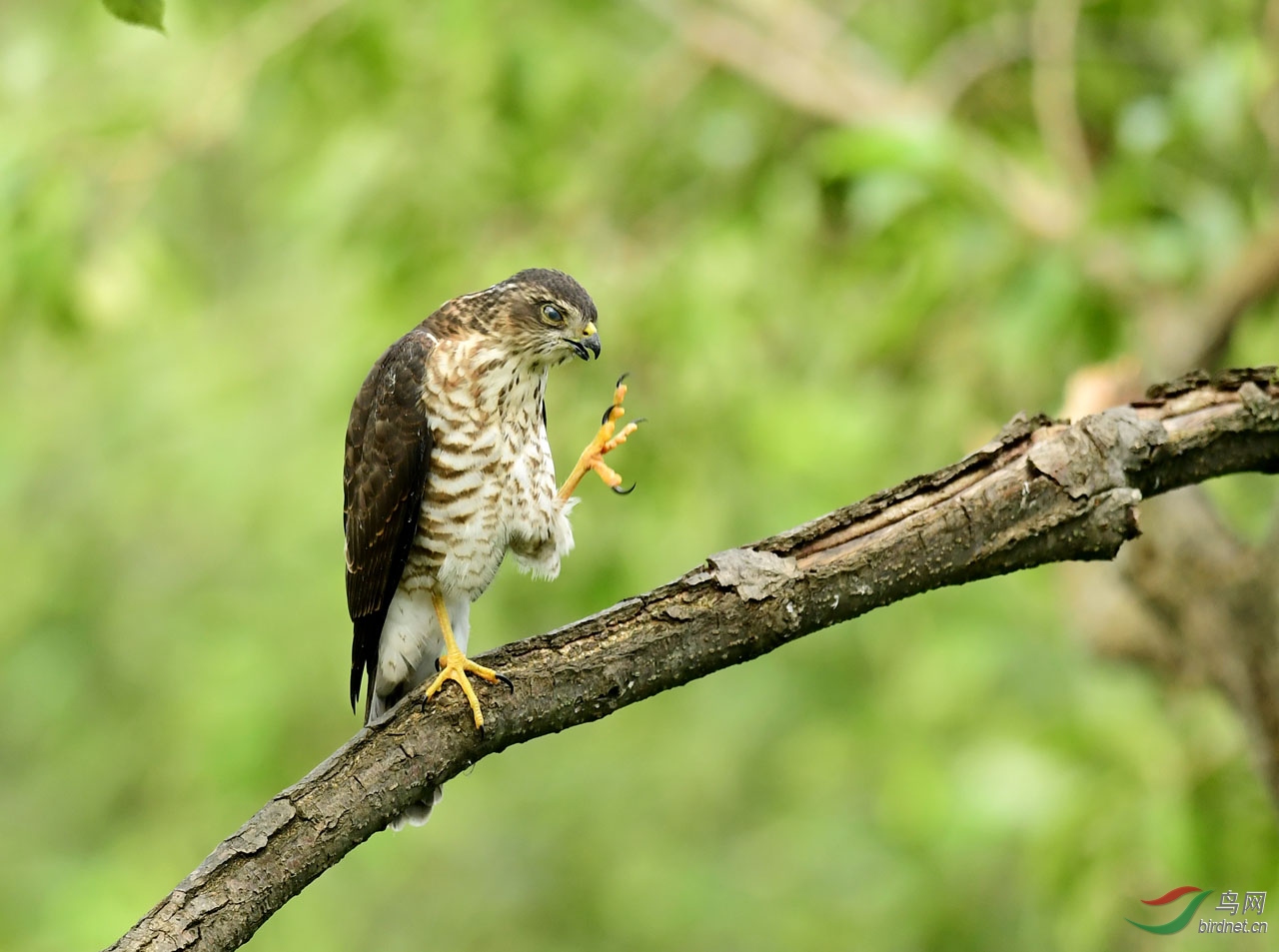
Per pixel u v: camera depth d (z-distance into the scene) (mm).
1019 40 12055
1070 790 9602
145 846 13156
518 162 11750
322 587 13391
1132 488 5410
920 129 9750
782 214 11711
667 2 12328
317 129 12406
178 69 12102
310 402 13016
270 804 5324
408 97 11945
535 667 5512
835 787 13625
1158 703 9609
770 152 11969
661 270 11609
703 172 12305
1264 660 7273
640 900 14023
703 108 12492
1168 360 9203
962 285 10477
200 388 13641
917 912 12117
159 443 13852
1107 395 8375
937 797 11297
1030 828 9836
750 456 11930
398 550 7090
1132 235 9828
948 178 9773
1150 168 9766
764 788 14297
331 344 12719
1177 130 9570
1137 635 8734
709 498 12219
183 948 5086
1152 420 5566
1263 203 10344
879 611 12828
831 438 11875
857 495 11852
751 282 11727
